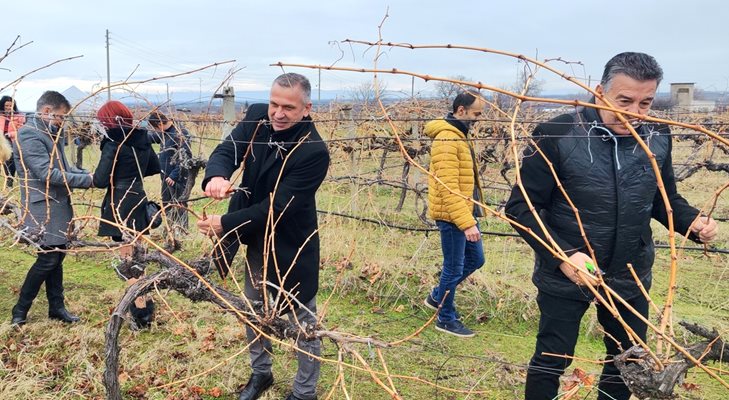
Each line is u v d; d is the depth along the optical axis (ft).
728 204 25.66
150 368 11.38
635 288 7.50
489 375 11.61
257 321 7.11
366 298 16.01
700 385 11.39
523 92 5.77
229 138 9.21
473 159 12.10
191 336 12.92
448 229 12.50
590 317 13.96
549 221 7.51
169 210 18.75
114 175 12.07
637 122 6.57
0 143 11.43
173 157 17.69
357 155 20.43
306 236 9.02
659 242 21.38
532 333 14.05
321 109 19.12
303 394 9.51
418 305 15.34
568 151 7.02
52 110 11.57
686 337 13.16
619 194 7.00
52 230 12.17
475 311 15.05
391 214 24.40
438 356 12.49
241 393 10.03
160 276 7.29
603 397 8.62
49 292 13.26
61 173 11.64
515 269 18.17
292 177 8.46
